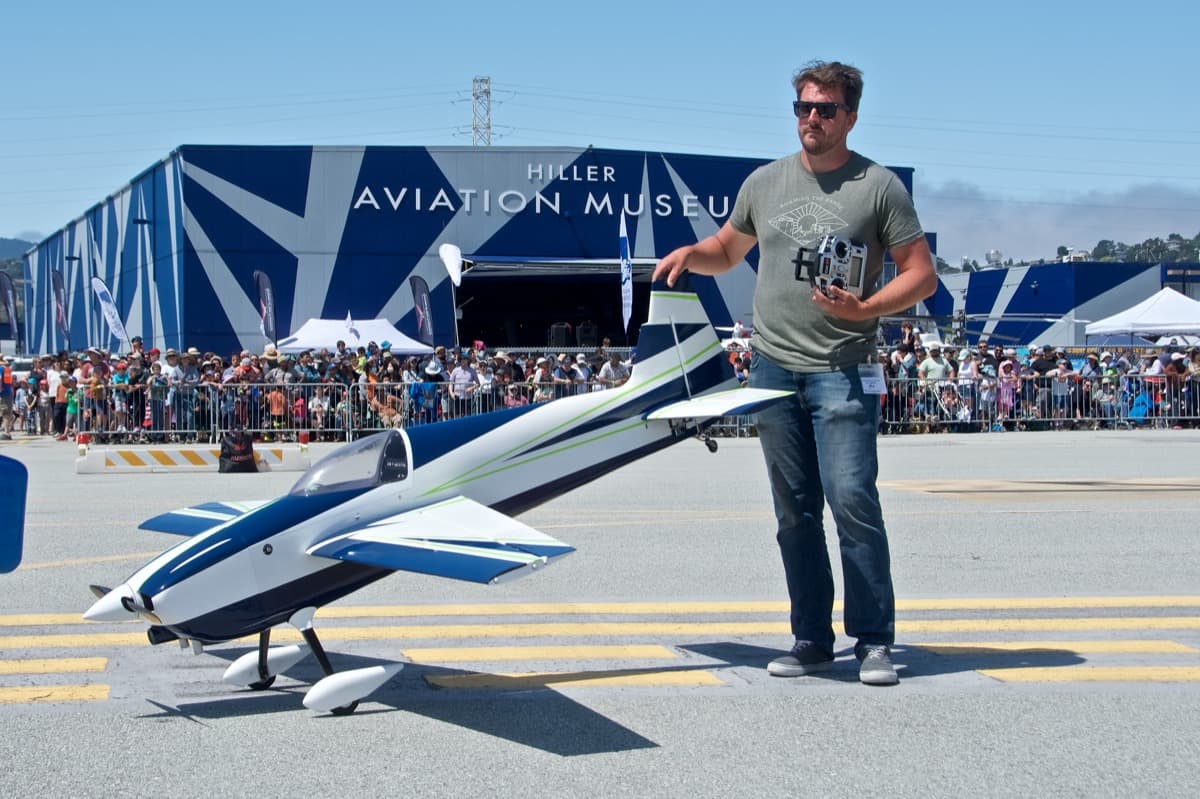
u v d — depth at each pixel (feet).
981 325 140.15
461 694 17.85
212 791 13.76
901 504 38.99
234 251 95.91
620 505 39.37
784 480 18.81
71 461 58.13
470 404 70.23
